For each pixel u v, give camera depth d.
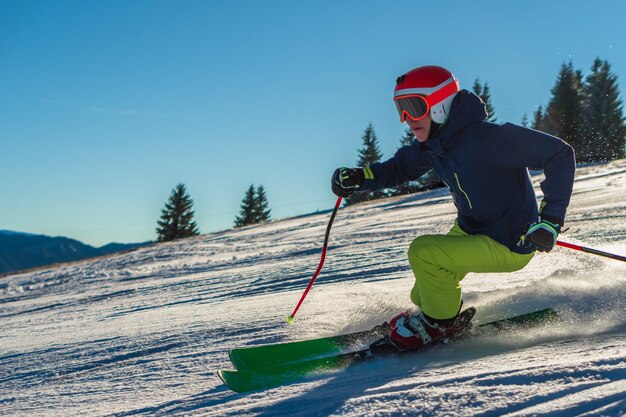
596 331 2.63
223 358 3.21
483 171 2.71
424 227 10.60
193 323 4.44
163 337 4.04
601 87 37.88
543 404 1.69
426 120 2.79
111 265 15.23
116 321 5.58
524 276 4.25
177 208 62.91
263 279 7.04
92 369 3.52
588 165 21.89
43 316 7.45
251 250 13.32
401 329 2.79
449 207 14.46
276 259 9.91
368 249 8.35
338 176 3.22
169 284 8.73
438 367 2.34
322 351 3.01
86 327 5.52
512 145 2.62
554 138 2.61
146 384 2.94
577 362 1.96
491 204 2.76
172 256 15.20
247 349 2.97
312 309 4.20
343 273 6.09
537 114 39.22
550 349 2.39
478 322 3.08
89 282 11.79
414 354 2.78
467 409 1.75
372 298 4.20
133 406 2.57
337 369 2.67
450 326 2.83
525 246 2.66
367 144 56.16
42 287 12.38
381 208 18.78
